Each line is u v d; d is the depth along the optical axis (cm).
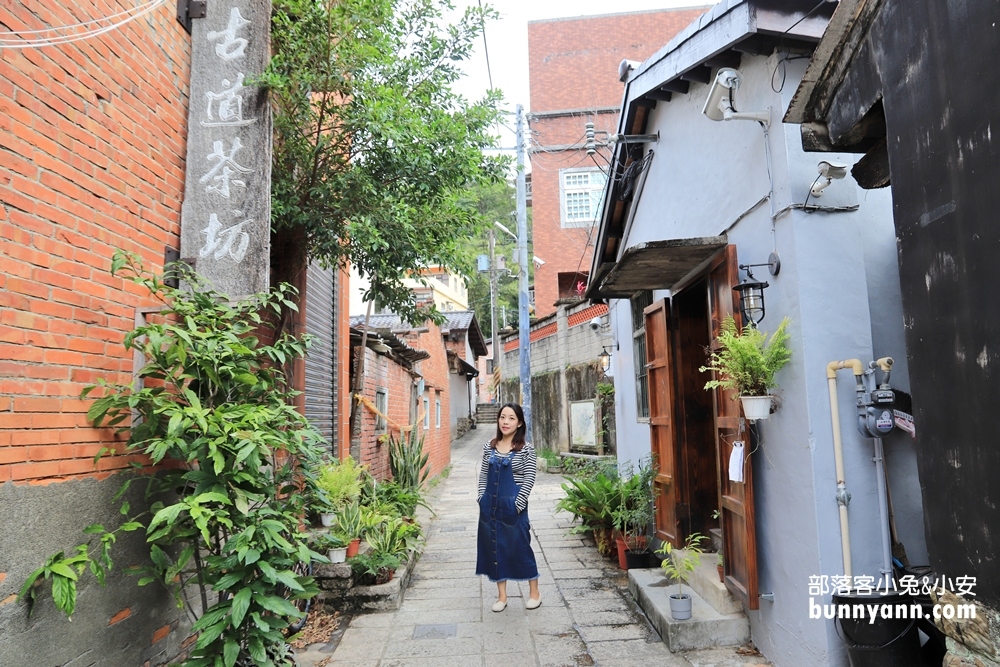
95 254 286
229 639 276
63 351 263
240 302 335
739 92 419
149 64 335
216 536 305
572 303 1454
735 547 418
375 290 551
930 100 232
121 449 298
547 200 1922
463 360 2188
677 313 549
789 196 349
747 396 354
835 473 329
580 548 696
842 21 273
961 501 223
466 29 513
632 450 756
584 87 1923
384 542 546
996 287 202
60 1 267
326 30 445
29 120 248
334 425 721
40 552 244
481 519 504
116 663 288
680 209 543
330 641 442
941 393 233
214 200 356
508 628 460
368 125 430
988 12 202
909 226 248
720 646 410
